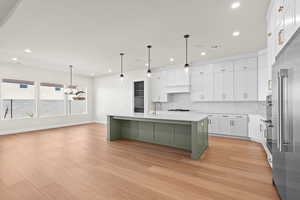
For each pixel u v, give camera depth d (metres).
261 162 2.79
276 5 1.97
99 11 2.32
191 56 4.79
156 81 6.51
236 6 2.22
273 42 2.22
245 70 4.59
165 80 6.23
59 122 6.88
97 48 3.95
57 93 6.94
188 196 1.79
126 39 3.39
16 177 2.25
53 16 2.44
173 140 3.74
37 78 6.17
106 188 1.97
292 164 1.31
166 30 2.97
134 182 2.12
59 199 1.74
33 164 2.72
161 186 2.01
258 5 2.21
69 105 7.41
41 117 6.25
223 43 3.68
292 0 1.46
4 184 2.05
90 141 4.34
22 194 1.83
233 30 2.98
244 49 4.14
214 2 2.12
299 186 1.21
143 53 4.40
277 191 1.86
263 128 3.59
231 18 2.54
